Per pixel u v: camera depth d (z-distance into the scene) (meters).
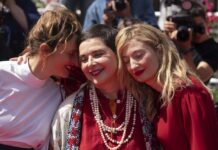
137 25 6.60
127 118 6.55
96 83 6.52
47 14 6.80
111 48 6.54
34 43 6.75
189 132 6.32
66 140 6.62
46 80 6.91
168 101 6.36
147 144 6.48
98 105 6.63
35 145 6.89
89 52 6.50
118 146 6.46
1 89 6.82
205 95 6.37
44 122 6.85
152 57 6.45
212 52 9.70
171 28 9.61
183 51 9.51
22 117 6.82
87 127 6.55
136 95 6.64
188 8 9.77
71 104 6.71
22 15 10.41
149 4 11.01
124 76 6.58
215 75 13.49
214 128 6.37
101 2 10.89
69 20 6.70
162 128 6.40
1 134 6.82
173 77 6.43
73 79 6.92
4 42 9.87
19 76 6.81
